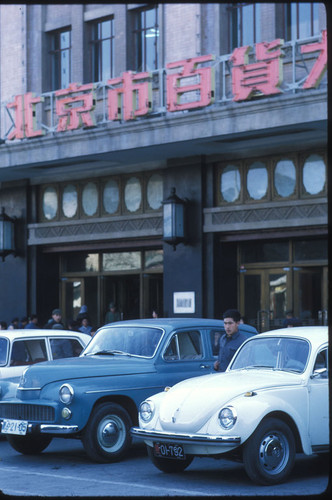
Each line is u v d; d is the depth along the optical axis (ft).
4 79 94.32
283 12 74.23
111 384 43.88
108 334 48.91
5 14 94.79
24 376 44.70
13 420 44.34
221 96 74.59
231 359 43.55
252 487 36.19
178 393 38.63
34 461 45.21
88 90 77.61
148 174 84.17
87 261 91.86
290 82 70.95
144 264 86.74
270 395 37.19
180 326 47.26
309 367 38.55
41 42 91.81
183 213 78.64
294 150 73.20
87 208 88.74
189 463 40.75
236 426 35.99
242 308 79.36
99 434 43.45
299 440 37.60
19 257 93.04
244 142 72.64
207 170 78.74
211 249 77.92
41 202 92.58
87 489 36.52
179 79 70.18
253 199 76.28
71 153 78.07
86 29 88.63
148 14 84.28
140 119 73.67
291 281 76.13
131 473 40.57
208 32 78.23
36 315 83.35
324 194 71.67
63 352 52.60
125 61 84.69
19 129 80.89
